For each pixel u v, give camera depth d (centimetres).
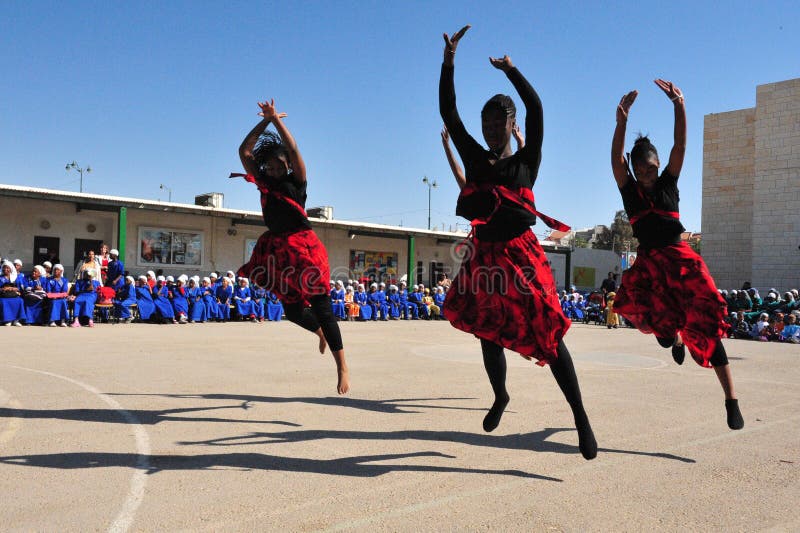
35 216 2142
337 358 439
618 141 394
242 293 1917
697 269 392
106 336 1183
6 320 1403
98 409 484
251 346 1041
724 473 342
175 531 250
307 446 388
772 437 429
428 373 741
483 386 641
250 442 395
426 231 2930
